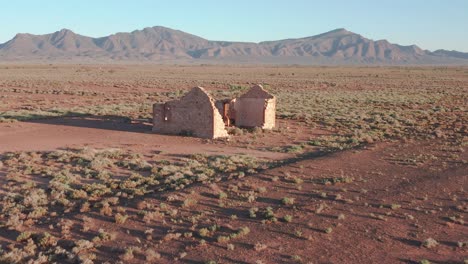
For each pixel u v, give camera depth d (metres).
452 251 14.46
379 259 13.82
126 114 49.59
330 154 29.91
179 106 37.22
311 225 16.42
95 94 74.25
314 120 46.78
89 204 18.80
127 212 18.03
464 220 17.11
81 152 28.97
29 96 69.12
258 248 14.48
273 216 17.34
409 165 26.03
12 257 13.78
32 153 28.19
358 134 38.09
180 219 17.25
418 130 40.19
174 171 24.62
